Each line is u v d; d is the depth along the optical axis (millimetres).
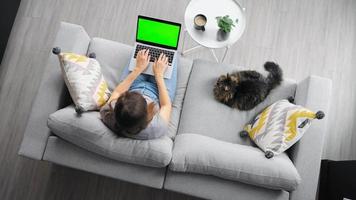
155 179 1649
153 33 1945
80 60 1680
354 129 2453
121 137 1560
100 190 2158
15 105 2312
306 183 1657
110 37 2541
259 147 1773
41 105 1692
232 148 1653
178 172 1660
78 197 2133
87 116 1548
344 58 2627
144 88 1832
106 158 1644
